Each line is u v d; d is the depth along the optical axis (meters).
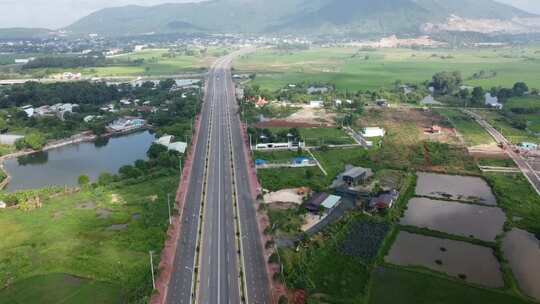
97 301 115.56
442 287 120.56
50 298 117.00
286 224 153.25
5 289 121.19
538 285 122.62
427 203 177.12
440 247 142.62
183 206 172.50
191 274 127.00
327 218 161.12
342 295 117.06
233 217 162.38
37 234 150.88
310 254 135.25
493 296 116.81
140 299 112.94
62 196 185.62
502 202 174.75
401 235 150.75
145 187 193.62
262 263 132.50
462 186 194.88
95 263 132.38
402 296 116.88
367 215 162.62
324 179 199.00
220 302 114.69
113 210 170.38
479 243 144.62
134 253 138.38
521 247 142.50
